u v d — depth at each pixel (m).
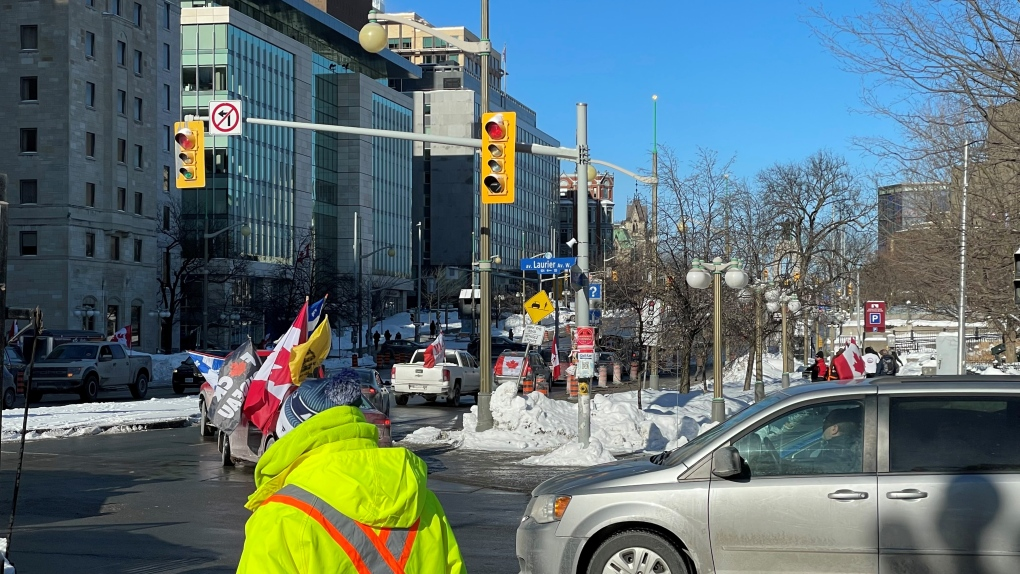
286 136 102.81
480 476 16.97
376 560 3.16
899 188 28.61
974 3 15.87
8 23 64.69
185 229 73.88
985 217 21.11
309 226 106.06
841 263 49.81
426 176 145.00
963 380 7.54
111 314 69.19
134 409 28.69
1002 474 7.15
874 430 7.39
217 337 81.19
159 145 76.38
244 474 16.77
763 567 7.32
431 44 161.12
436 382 33.81
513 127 17.80
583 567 7.67
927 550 7.12
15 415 26.30
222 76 91.44
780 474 7.45
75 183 65.06
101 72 67.75
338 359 70.50
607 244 108.94
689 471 7.55
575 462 18.39
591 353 18.92
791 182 43.94
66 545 10.70
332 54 118.38
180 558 10.06
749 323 36.44
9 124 64.62
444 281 124.62
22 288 64.06
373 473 3.21
